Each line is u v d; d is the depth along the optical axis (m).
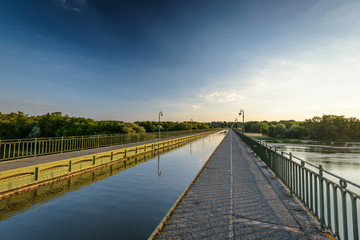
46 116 49.44
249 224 3.60
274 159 7.36
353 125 64.25
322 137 64.69
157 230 3.31
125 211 5.72
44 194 7.12
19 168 7.36
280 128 78.75
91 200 6.59
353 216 2.51
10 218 5.25
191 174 10.27
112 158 13.10
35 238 4.25
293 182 5.12
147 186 8.18
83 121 45.97
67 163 9.50
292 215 3.95
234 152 14.44
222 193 5.31
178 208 4.32
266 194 5.22
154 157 16.25
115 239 4.24
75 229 4.67
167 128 71.62
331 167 18.91
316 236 3.19
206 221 3.71
